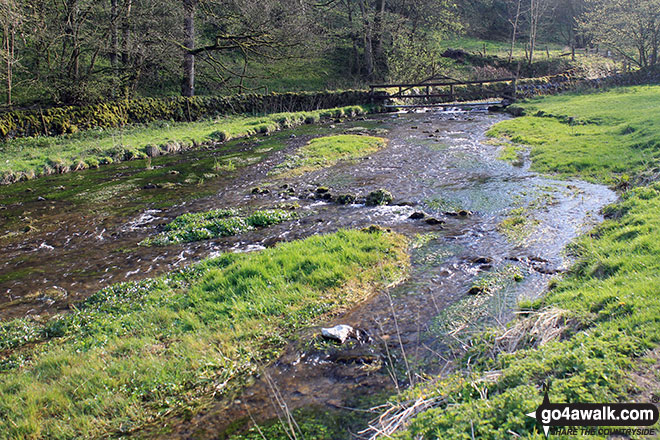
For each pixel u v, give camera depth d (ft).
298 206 38.32
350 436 13.37
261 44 89.25
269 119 83.56
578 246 25.07
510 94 96.63
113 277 27.45
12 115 66.03
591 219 29.25
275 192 43.24
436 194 38.68
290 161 54.34
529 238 27.71
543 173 41.93
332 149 58.23
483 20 178.70
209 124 82.43
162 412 15.40
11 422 14.92
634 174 36.55
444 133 67.41
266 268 25.11
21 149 61.93
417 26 134.82
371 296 22.22
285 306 21.31
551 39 176.86
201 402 15.75
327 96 98.32
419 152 55.62
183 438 14.10
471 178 42.80
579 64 130.82
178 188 46.73
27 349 20.43
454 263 25.25
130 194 45.32
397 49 116.78
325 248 27.09
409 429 12.34
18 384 17.28
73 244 33.37
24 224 37.83
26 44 81.82
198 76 104.58
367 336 18.80
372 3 136.98
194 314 21.40
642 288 16.62
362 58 135.95
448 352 17.17
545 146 51.52
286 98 95.45
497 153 52.08
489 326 18.34
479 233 29.48
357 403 14.90
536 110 78.95
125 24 83.51
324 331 18.84
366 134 70.08
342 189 42.37
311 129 78.74
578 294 18.42
